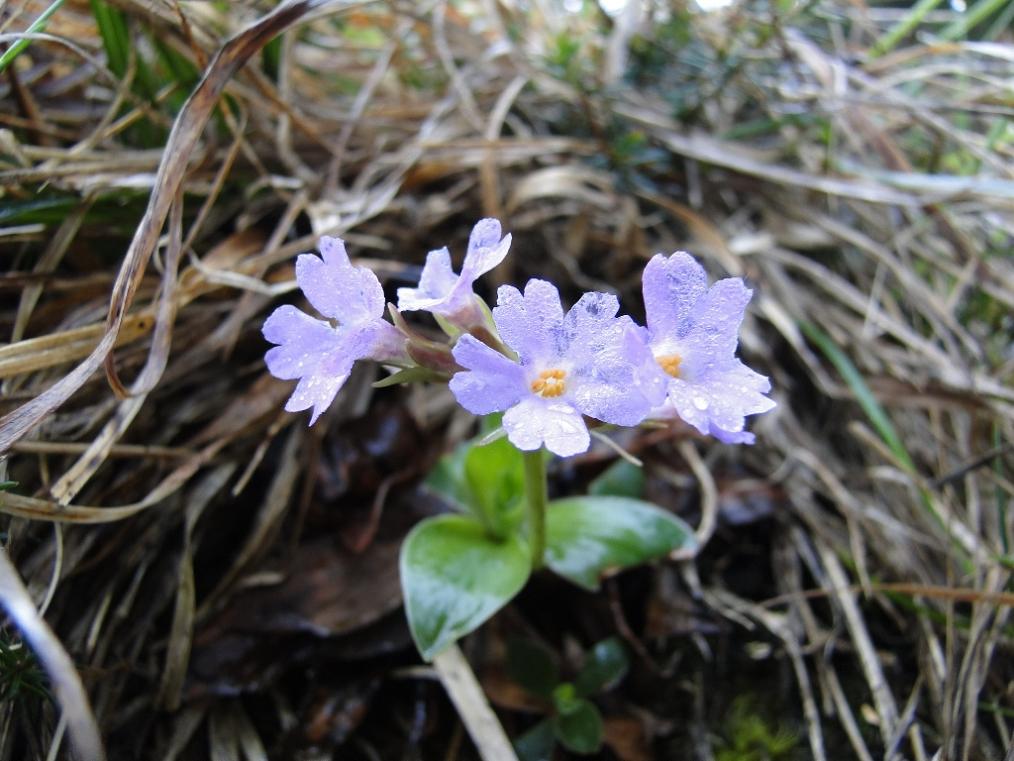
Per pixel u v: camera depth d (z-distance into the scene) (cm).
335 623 12
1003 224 17
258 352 14
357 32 22
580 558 12
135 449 12
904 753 11
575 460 15
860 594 14
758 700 12
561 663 13
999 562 12
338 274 9
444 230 17
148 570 12
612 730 12
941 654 12
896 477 15
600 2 19
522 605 13
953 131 17
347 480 13
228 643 12
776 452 16
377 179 17
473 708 11
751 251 18
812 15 20
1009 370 16
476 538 12
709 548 14
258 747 11
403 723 12
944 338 16
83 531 12
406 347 9
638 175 19
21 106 14
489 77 20
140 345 13
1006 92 18
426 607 11
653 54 19
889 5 25
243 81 15
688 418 8
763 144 20
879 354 17
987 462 14
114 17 14
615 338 9
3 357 11
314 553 13
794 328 16
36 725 10
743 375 9
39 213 12
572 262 17
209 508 13
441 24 19
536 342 9
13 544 11
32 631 7
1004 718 12
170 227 11
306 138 17
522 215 17
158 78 16
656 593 13
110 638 11
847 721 12
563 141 18
